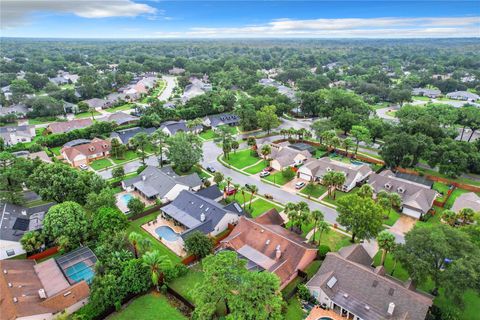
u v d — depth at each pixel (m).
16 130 126.31
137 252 58.66
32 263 56.09
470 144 103.00
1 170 79.06
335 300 47.81
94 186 74.56
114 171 91.88
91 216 66.50
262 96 177.75
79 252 58.53
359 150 121.75
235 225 70.44
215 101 175.00
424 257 48.50
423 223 75.12
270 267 54.47
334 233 69.81
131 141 106.38
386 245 52.59
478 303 51.69
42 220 68.12
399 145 98.50
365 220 59.16
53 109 157.38
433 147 100.00
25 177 77.06
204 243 59.16
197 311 42.56
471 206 74.50
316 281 51.06
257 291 41.03
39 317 45.03
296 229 70.00
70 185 72.12
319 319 47.28
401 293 45.69
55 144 120.75
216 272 43.41
